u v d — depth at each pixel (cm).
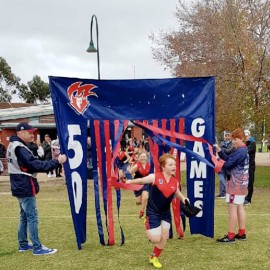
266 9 1767
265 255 519
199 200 597
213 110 586
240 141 566
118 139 563
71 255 529
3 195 1115
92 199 1043
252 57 1591
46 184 1377
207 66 1975
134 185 529
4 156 1806
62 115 543
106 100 567
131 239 607
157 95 575
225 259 504
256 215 783
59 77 543
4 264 493
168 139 589
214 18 2023
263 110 1577
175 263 490
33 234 526
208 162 567
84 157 559
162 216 476
